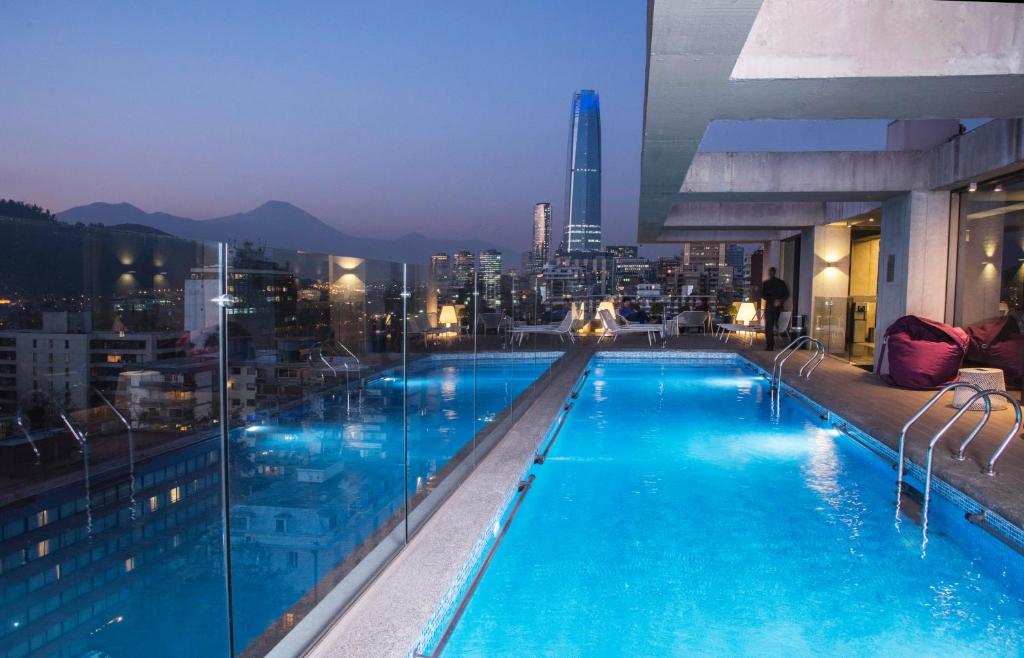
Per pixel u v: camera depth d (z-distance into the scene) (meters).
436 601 2.32
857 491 4.45
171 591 1.44
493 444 4.76
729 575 3.12
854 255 13.22
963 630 2.62
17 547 1.08
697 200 9.19
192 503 1.51
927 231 8.25
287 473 1.94
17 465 1.08
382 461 2.71
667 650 2.45
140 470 1.35
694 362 12.06
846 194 8.59
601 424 6.70
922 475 4.31
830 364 10.29
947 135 8.28
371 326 2.69
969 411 6.08
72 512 1.18
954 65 4.04
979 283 7.64
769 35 4.11
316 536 2.10
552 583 3.02
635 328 13.98
